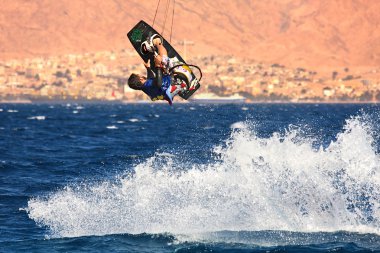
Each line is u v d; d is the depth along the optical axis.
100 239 61.84
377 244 58.84
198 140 181.38
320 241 59.75
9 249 60.34
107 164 127.56
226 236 60.97
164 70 49.94
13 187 97.31
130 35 51.31
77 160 137.50
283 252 57.00
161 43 50.62
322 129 187.25
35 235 64.81
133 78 50.97
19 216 74.06
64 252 59.00
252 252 57.16
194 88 51.41
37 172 116.75
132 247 59.34
